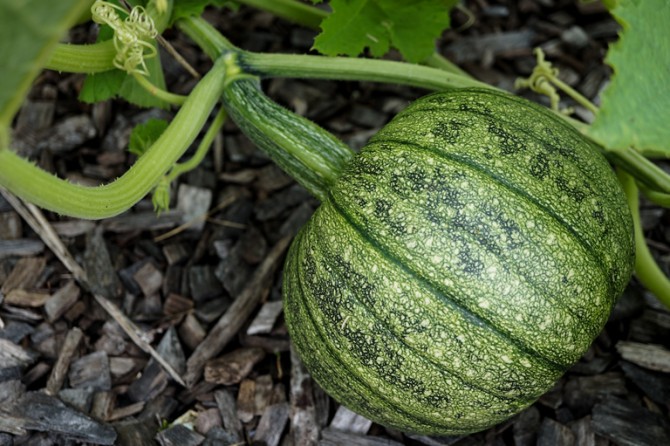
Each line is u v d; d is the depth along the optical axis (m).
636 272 0.76
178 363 0.78
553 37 0.98
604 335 0.79
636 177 0.75
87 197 0.61
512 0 1.00
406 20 0.75
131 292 0.82
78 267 0.82
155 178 0.66
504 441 0.74
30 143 0.88
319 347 0.65
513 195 0.61
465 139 0.63
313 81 0.96
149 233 0.85
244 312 0.81
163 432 0.74
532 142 0.63
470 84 0.73
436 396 0.62
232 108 0.72
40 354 0.78
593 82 0.95
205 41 0.74
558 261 0.60
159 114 0.92
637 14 0.56
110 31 0.74
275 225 0.87
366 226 0.62
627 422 0.73
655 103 0.54
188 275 0.83
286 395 0.77
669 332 0.78
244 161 0.90
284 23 0.99
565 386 0.76
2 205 0.84
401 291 0.61
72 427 0.72
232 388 0.78
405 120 0.65
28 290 0.80
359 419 0.75
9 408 0.73
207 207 0.87
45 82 0.92
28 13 0.46
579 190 0.62
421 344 0.61
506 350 0.60
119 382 0.78
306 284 0.64
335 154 0.69
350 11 0.73
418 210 0.61
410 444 0.74
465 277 0.60
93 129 0.90
